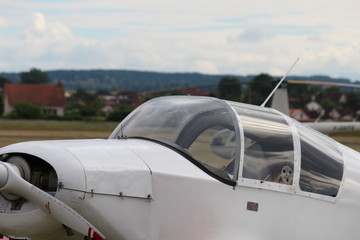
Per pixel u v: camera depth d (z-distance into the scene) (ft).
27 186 32.09
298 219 38.22
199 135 37.27
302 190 38.47
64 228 33.76
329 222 39.37
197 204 35.27
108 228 33.53
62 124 419.13
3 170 31.94
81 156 33.81
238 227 36.27
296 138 39.58
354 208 40.24
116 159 34.47
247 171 36.68
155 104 40.88
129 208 33.78
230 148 37.22
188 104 39.60
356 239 40.29
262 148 37.83
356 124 137.59
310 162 39.42
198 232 35.37
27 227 33.04
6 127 386.32
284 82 119.96
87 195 32.81
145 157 35.29
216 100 39.93
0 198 33.73
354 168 41.42
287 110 119.75
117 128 40.60
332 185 39.78
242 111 39.32
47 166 34.04
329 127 137.08
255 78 578.25
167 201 34.60
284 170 38.09
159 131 38.22
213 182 35.70
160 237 34.50
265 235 37.09
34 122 442.09
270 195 37.32
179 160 35.91
